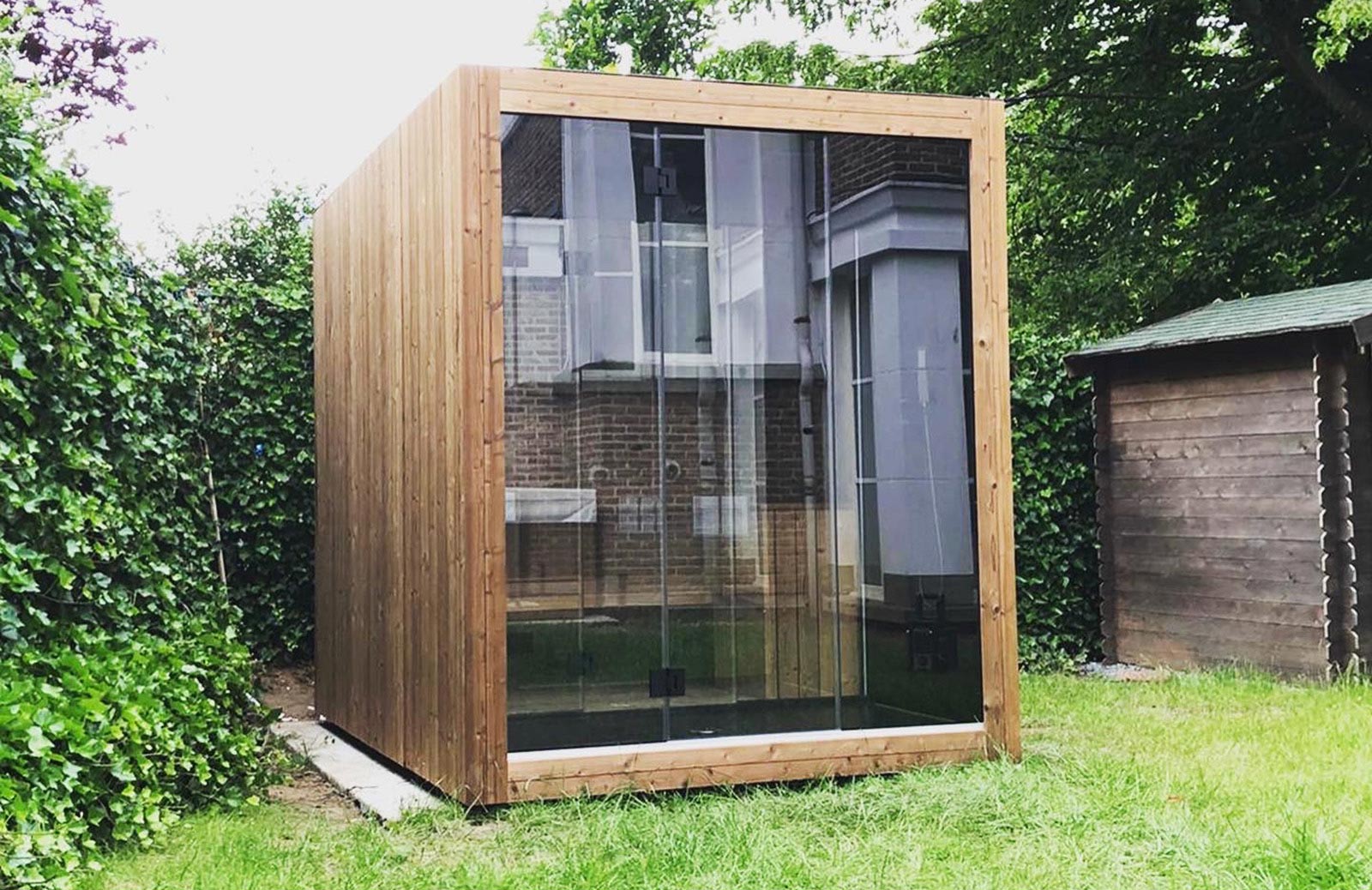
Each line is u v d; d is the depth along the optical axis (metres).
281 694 9.74
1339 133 16.19
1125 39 17.52
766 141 6.26
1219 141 16.72
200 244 10.15
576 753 5.82
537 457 5.85
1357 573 8.85
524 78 5.85
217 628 7.44
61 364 5.86
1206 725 7.32
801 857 4.79
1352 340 8.91
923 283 6.46
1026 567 10.58
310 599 10.15
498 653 5.71
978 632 6.47
